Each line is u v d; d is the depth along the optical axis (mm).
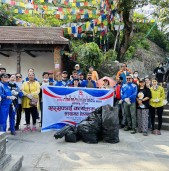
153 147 7410
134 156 6516
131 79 9453
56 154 6539
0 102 7793
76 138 7734
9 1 14812
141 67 26516
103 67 19203
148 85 9336
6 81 8086
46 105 9039
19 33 18406
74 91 9211
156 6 22016
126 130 9602
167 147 7434
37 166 5727
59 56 17500
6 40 17062
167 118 10523
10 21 24094
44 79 9836
